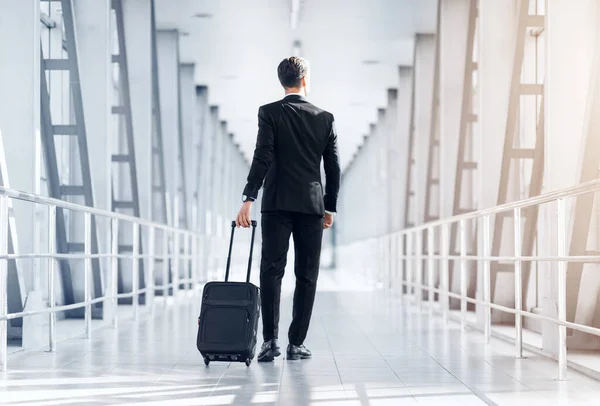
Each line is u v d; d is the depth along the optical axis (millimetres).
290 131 4160
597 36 4695
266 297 4238
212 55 13812
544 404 3086
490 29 7383
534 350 4934
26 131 5777
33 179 5770
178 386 3469
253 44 13039
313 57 13883
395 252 11383
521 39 6797
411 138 12570
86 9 7715
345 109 18594
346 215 31344
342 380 3664
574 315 4777
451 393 3330
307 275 4281
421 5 10898
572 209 4844
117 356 4523
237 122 20969
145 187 10125
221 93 17047
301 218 4207
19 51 5801
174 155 12016
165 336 5695
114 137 10297
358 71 14828
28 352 4719
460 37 9594
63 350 4832
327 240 39281
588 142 4688
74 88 7086
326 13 11336
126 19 10258
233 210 24359
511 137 6910
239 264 23391
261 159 4109
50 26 7977
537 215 6480
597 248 5074
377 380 3672
